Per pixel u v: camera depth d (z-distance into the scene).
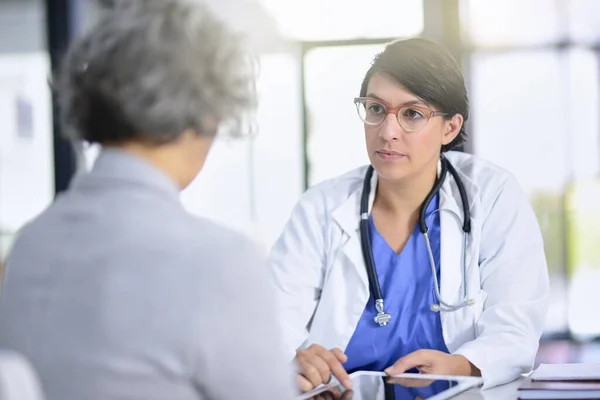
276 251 1.64
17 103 4.69
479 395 1.19
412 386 1.24
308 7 4.47
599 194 4.40
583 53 4.34
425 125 1.47
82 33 0.84
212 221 0.80
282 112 4.54
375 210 1.59
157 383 0.72
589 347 4.43
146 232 0.75
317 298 1.62
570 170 4.40
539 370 1.28
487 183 1.60
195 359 0.72
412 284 1.53
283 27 4.48
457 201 1.58
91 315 0.74
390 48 1.50
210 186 4.65
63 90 0.83
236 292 0.74
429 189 1.56
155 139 0.80
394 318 1.51
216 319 0.72
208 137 0.83
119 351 0.72
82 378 0.73
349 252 1.56
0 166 4.74
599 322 4.48
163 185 0.80
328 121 4.51
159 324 0.72
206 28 0.81
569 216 4.43
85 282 0.75
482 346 1.39
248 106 0.84
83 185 0.82
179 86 0.78
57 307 0.75
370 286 1.54
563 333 4.50
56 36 3.90
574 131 4.37
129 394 0.72
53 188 3.81
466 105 1.54
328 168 4.54
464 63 4.36
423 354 1.35
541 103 4.38
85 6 3.86
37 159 4.71
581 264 4.46
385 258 1.55
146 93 0.77
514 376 1.39
